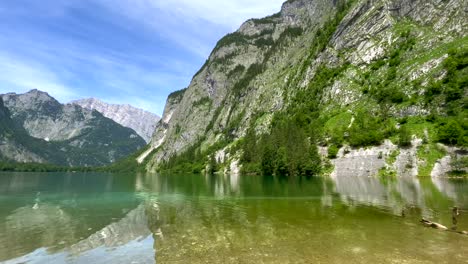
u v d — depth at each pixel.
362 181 93.88
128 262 22.11
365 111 152.50
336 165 128.88
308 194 61.94
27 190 83.12
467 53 134.12
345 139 137.12
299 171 141.00
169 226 33.72
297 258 22.14
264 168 165.00
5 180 135.00
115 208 48.50
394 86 153.25
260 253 23.33
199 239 27.72
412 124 124.50
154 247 25.53
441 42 159.50
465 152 100.06
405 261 21.48
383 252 23.33
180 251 24.25
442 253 23.08
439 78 135.88
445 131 106.19
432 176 100.81
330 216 37.56
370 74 178.38
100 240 28.22
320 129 157.38
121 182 123.00
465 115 113.94
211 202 53.22
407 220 34.66
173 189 83.06
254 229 31.23
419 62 154.38
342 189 70.44
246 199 56.44
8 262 22.73
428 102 129.50
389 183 83.12
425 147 109.44
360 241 26.17
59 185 103.81
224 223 34.59
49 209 47.88
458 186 72.00
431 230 29.95
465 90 121.75
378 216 37.09
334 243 25.66
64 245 26.69
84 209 47.62
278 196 60.00
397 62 168.25
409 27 181.75
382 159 116.12
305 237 27.70
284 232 29.69
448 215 37.16
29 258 23.50
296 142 154.25
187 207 47.84
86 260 22.80
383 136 122.94
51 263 22.42
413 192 61.03
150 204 52.59
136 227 33.59
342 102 176.88
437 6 179.12
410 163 108.56
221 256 22.83
